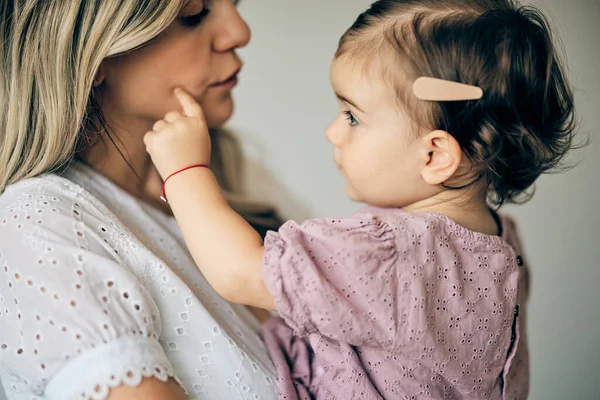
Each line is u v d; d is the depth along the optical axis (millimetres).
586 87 1883
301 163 1903
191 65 964
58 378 716
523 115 932
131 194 1044
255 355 954
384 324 811
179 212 903
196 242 876
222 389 873
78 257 770
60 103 877
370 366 879
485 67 900
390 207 993
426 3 937
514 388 1023
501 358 927
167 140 924
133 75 935
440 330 849
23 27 868
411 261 829
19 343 742
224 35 1000
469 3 936
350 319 793
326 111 1902
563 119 1030
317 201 1898
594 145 1906
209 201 900
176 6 874
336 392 915
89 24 858
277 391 916
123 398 705
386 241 827
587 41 1869
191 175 918
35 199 826
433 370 864
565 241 1965
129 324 752
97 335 723
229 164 1742
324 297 781
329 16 1900
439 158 923
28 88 880
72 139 895
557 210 1957
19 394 789
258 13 1884
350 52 956
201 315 876
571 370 1932
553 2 1812
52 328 725
